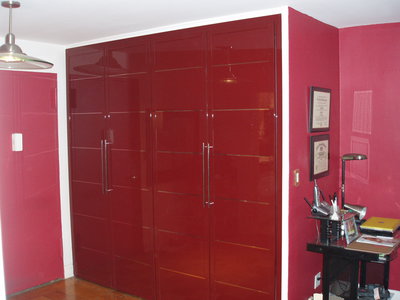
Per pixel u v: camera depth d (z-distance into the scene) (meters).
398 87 3.52
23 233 4.03
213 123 3.26
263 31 2.96
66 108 4.29
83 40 3.99
